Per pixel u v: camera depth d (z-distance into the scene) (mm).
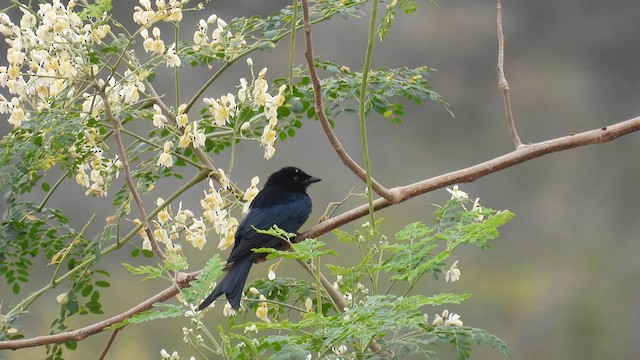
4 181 8852
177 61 8773
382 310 5801
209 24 9453
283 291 8758
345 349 6465
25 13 8805
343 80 9398
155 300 8375
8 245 9562
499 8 8664
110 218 9117
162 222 8867
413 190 8320
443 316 6922
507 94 8555
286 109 9344
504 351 6496
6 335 9305
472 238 6441
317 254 6332
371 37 7285
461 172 8367
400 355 6152
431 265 6273
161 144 9773
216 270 6391
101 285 9484
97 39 8773
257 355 5930
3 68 9023
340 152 7836
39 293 9422
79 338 8445
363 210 8586
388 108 9656
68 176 9500
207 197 8594
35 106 9117
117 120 8648
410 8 8977
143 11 8930
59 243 9734
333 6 9586
